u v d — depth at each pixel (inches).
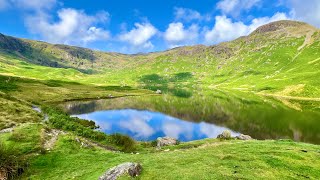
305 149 1424.7
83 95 6939.0
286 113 5036.9
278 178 991.0
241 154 1322.6
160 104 6412.4
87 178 1171.9
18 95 5260.8
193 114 4997.5
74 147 1724.9
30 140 1729.8
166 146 2068.2
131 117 4510.3
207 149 1603.1
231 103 6752.0
